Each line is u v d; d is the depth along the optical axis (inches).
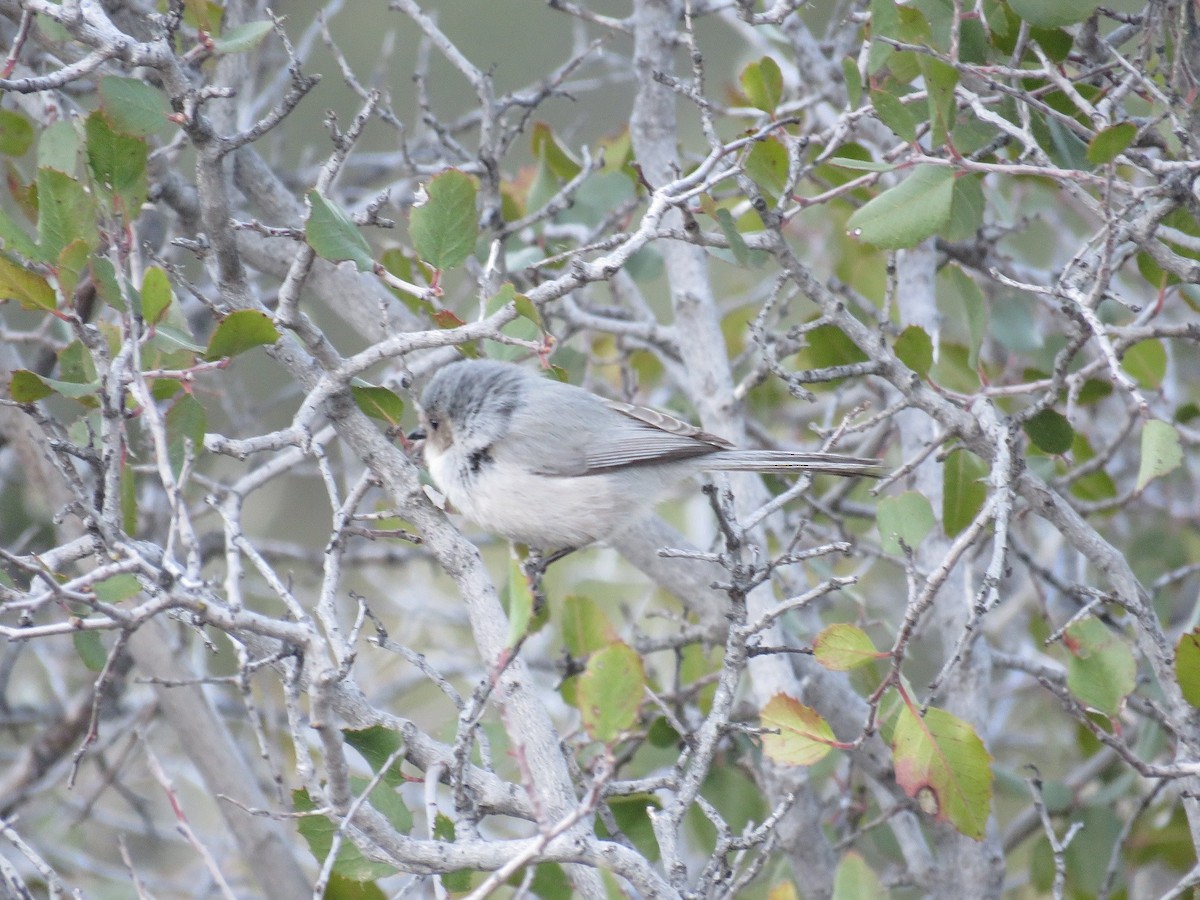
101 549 265.9
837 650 281.7
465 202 319.6
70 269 283.7
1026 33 348.5
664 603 588.4
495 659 293.6
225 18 423.5
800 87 515.5
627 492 377.1
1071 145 364.8
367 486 304.0
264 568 274.2
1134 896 473.4
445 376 374.3
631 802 400.8
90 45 286.8
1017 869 569.6
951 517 383.2
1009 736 543.5
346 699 287.0
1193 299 390.3
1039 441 338.0
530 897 349.7
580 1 905.5
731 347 596.7
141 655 439.8
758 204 316.5
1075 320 307.7
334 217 292.4
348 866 279.9
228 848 553.9
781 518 480.7
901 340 338.0
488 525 381.7
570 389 390.9
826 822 461.1
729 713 272.5
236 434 615.5
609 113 911.0
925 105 376.5
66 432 333.1
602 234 479.2
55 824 548.4
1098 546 336.8
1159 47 325.7
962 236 362.6
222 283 306.2
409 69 883.4
